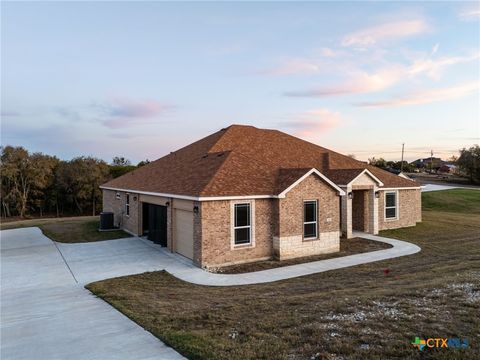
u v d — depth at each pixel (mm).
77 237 21328
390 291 8492
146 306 8734
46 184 55531
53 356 5926
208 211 14062
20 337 6965
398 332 5824
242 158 17672
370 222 21453
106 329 7156
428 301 7355
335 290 9711
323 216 16516
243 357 5242
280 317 7055
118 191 25141
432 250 16609
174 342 6055
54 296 10469
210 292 10492
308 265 14328
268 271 13469
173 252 16719
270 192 15461
